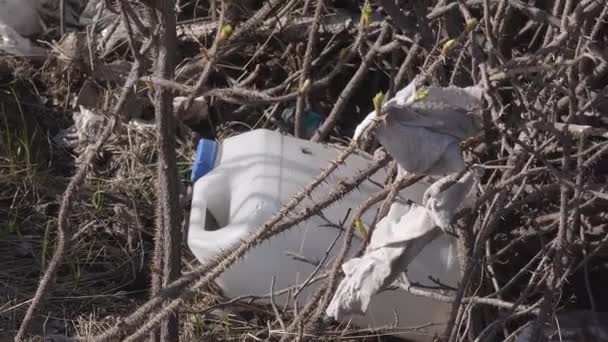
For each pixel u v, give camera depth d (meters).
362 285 3.24
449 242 4.00
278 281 4.05
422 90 2.91
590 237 4.30
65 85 5.46
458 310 3.73
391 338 4.38
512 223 4.39
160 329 3.91
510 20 4.41
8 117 5.34
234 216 4.06
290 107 5.38
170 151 3.80
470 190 3.16
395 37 4.55
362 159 4.26
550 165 3.39
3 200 5.02
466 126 3.02
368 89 5.38
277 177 4.07
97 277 4.75
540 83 3.53
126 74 5.39
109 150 5.23
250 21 4.35
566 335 4.14
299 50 5.25
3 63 5.48
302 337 3.71
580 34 3.55
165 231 3.83
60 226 3.70
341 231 3.86
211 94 3.17
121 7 3.70
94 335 4.16
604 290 4.49
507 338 3.85
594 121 4.13
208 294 4.42
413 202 3.56
